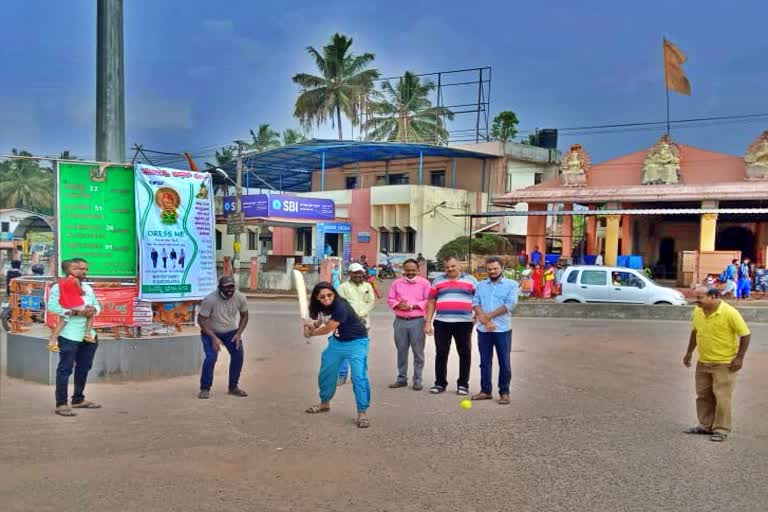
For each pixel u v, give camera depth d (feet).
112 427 23.11
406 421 24.39
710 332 22.38
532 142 148.25
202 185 35.68
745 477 18.34
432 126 156.97
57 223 31.96
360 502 16.29
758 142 88.22
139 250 32.89
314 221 117.50
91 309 25.38
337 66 157.28
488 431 23.03
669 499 16.66
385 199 118.93
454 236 120.88
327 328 23.84
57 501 16.14
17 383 31.19
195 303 35.81
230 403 27.25
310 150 125.08
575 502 16.42
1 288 81.20
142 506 15.88
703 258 86.17
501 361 27.61
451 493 16.96
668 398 28.96
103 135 33.78
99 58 33.71
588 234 111.24
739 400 28.63
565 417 25.20
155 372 32.73
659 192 92.43
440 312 29.35
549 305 64.80
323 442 21.50
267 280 100.63
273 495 16.70
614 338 48.73
